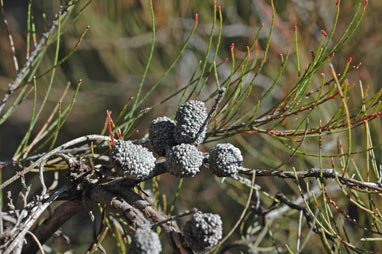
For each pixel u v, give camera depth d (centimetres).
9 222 55
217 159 49
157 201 56
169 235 46
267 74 107
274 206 57
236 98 54
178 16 117
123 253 56
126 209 48
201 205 122
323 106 73
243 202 66
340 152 53
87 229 132
